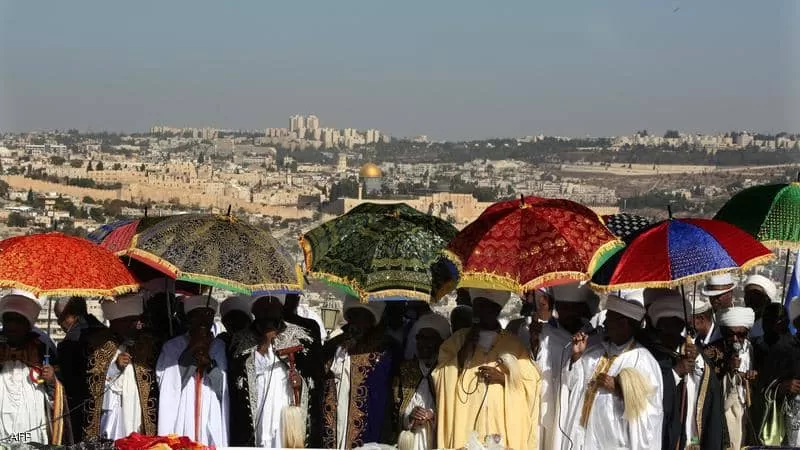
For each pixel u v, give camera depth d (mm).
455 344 12383
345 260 12539
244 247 12258
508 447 11914
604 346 12148
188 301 12586
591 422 11906
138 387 12547
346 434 12664
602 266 12094
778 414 12703
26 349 12398
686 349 12102
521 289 11547
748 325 13023
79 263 11828
